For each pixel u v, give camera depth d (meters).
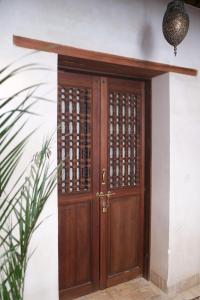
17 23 1.54
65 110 2.04
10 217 1.48
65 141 2.05
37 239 1.63
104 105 2.21
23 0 1.56
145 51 2.03
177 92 2.20
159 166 2.29
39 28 1.61
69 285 2.15
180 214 2.28
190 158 2.31
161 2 2.10
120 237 2.38
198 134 2.35
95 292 2.27
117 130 2.31
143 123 2.42
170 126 2.17
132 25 1.97
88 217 2.20
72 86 2.06
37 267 1.64
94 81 2.16
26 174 1.56
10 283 1.07
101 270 2.29
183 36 1.53
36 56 1.60
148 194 2.43
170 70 2.15
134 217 2.44
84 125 2.14
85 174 2.17
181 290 2.32
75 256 2.16
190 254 2.37
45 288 1.68
